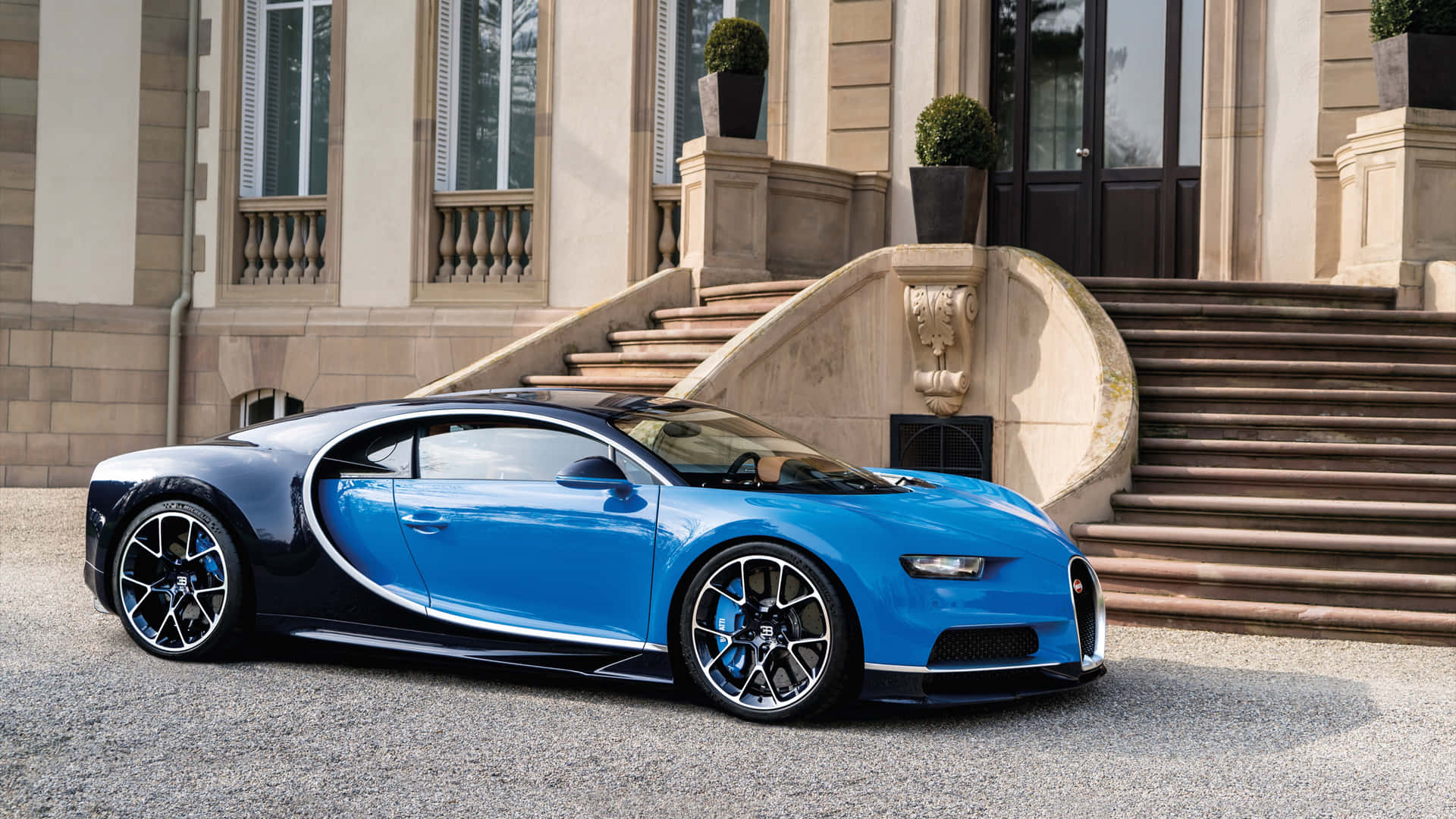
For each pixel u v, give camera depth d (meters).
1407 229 8.85
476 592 4.42
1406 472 6.84
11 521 9.30
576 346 10.02
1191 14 10.98
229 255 12.77
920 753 3.68
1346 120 10.27
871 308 8.62
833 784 3.36
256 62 12.94
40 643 5.02
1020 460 8.31
